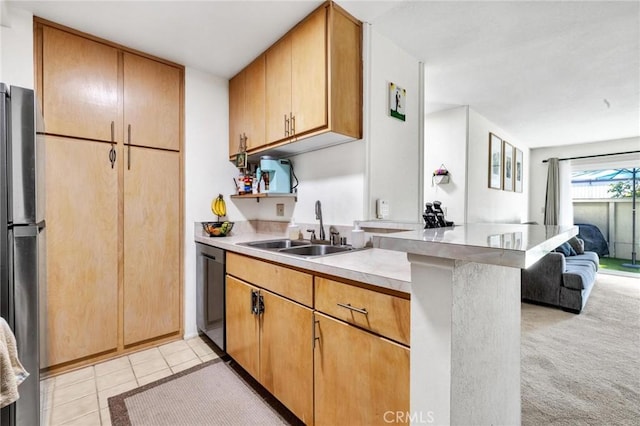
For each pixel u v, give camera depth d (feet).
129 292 7.15
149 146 7.43
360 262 4.32
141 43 6.93
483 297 3.26
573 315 10.16
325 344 4.22
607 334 8.61
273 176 7.65
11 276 3.80
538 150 18.22
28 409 3.98
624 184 16.75
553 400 5.63
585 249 17.92
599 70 8.07
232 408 5.25
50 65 6.12
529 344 7.97
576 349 7.68
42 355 5.93
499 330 3.67
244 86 8.07
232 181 8.98
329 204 7.03
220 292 6.90
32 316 3.98
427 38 6.66
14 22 5.65
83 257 6.53
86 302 6.57
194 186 8.18
